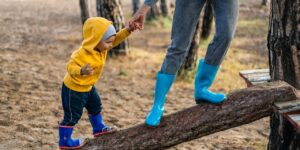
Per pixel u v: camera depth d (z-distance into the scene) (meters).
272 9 4.60
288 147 4.46
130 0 25.08
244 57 13.55
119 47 12.95
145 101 9.43
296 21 4.38
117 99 9.38
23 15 19.17
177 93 10.24
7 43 13.59
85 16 13.95
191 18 3.82
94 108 4.16
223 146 6.98
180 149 6.76
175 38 3.88
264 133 7.79
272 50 4.66
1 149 6.07
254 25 18.08
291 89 4.17
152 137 4.17
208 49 3.92
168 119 4.19
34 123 7.20
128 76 11.41
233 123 4.17
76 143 4.12
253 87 4.27
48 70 10.91
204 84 4.09
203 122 4.14
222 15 3.79
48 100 8.51
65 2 23.62
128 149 4.19
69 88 3.88
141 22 3.92
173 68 3.92
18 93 8.67
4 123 7.01
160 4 19.94
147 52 13.89
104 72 11.62
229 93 4.26
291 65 4.48
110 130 4.27
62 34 15.71
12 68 10.49
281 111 3.99
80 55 3.77
